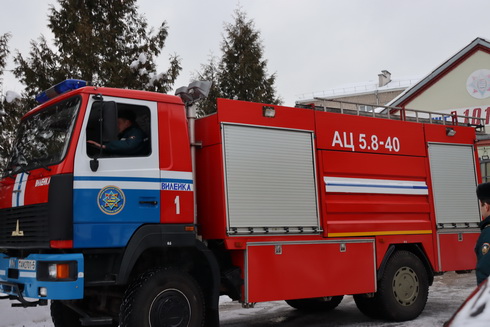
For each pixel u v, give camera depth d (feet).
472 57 65.77
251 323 24.41
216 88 57.67
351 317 25.34
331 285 21.43
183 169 18.63
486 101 64.85
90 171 16.61
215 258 18.71
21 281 16.93
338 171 22.65
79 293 15.67
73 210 16.15
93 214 16.43
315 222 21.45
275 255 20.03
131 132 17.80
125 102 17.93
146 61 40.91
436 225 25.70
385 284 23.22
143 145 17.93
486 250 12.01
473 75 65.72
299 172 21.43
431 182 26.08
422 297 24.34
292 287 20.26
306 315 26.27
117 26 42.83
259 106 20.67
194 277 19.17
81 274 15.80
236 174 19.60
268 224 20.07
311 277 20.86
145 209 17.47
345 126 23.35
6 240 18.43
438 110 67.87
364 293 22.89
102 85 39.91
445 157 27.02
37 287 15.98
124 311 16.75
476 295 5.73
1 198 19.07
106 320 16.76
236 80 57.82
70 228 15.97
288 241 20.44
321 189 21.89
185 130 19.03
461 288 33.12
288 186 20.95
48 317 24.95
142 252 17.19
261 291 19.43
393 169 24.68
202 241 19.16
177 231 17.93
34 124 19.03
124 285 17.74
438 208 26.03
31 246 16.71
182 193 18.43
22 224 17.43
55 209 15.94
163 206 17.88
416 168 25.66
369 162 23.80
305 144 21.86
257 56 58.34
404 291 23.85
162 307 17.07
